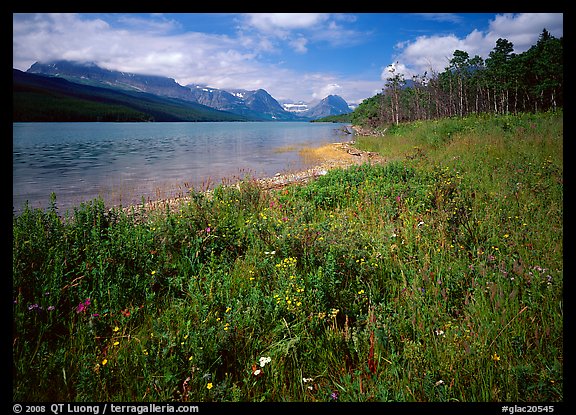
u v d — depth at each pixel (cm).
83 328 347
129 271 454
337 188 984
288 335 355
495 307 355
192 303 402
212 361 315
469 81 6531
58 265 415
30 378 286
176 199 1110
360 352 331
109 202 1147
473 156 1288
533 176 891
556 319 331
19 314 330
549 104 5241
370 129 5794
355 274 474
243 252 577
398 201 796
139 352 325
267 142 4769
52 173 1867
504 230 581
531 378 276
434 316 369
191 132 8850
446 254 516
